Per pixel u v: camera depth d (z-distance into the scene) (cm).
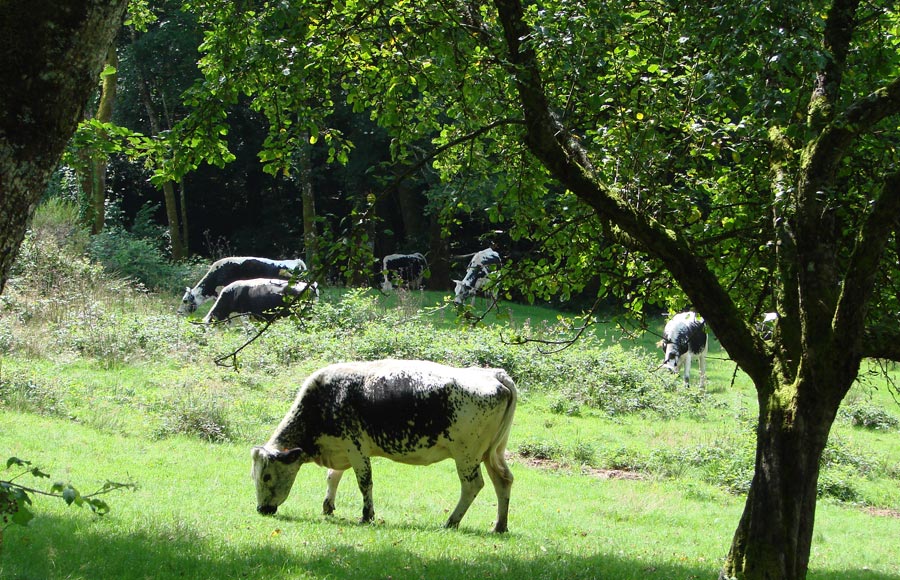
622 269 1061
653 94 955
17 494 372
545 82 963
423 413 1149
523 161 1108
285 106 1088
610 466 1873
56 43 404
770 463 788
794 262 816
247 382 2162
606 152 950
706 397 2569
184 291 3616
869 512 1716
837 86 816
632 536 1305
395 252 5081
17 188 402
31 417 1670
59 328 2434
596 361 2561
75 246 3350
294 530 1091
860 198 925
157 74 4516
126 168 5034
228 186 5372
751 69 805
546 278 1066
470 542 1094
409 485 1558
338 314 2845
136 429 1712
